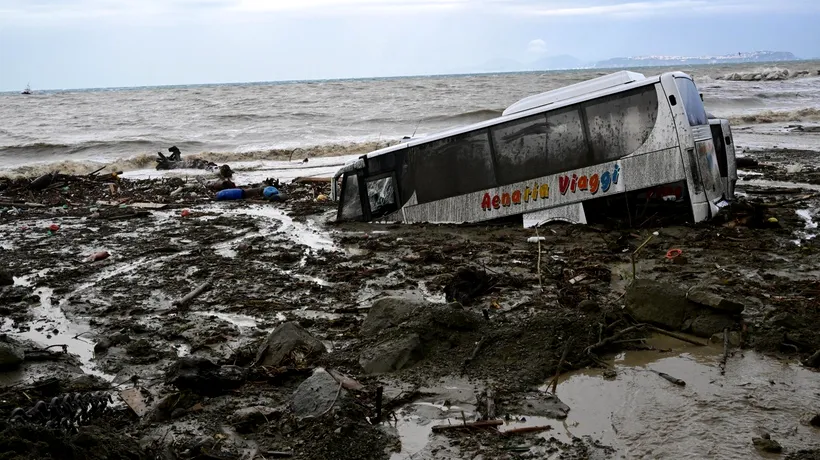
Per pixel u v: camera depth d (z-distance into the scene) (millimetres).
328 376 5660
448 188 13117
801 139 28891
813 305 7254
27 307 8898
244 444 5004
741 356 6184
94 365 6785
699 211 11477
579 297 7992
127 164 29531
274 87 91125
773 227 11422
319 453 4730
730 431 4820
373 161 13797
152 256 11711
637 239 10945
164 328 7797
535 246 10961
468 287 8375
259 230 14008
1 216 16891
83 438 4457
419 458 4703
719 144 12664
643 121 11555
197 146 35594
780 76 84562
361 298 8688
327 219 14898
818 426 4824
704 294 6816
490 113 43375
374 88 80875
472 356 6207
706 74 114438
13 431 4262
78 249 12531
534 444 4820
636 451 4660
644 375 5867
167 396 5598
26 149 33656
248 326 7773
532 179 12398
